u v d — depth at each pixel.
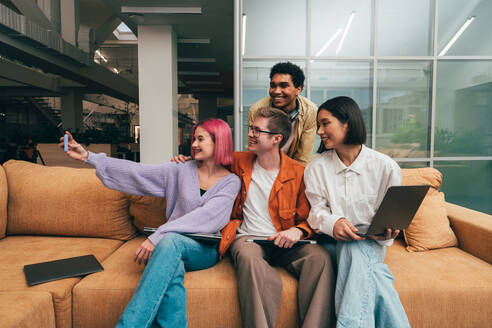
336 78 3.70
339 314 1.14
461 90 3.71
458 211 1.83
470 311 1.27
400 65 3.69
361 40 3.68
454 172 3.77
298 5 3.66
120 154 9.41
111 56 16.19
